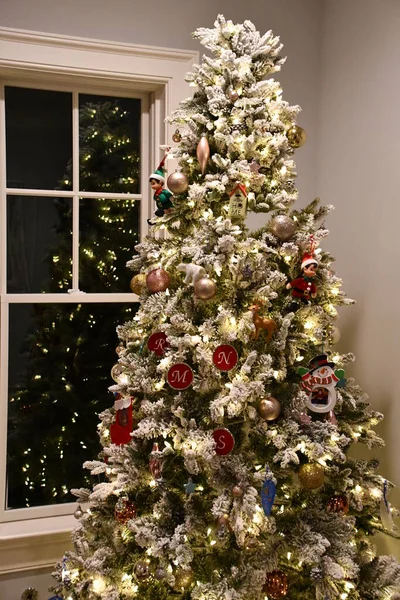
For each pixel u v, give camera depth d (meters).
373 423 2.00
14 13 2.23
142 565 1.71
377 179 2.20
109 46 2.32
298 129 1.93
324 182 2.60
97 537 1.94
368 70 2.26
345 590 1.72
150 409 1.78
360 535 1.97
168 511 1.76
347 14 2.40
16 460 2.44
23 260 2.43
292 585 1.80
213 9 2.47
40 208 2.44
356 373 2.36
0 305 2.36
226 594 1.58
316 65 2.64
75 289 2.47
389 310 2.14
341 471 1.87
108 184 2.52
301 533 1.72
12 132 2.39
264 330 1.80
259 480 1.69
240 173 1.77
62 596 1.93
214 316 1.84
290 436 1.75
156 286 1.87
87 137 2.48
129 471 1.82
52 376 2.48
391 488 2.05
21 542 2.32
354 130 2.36
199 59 2.46
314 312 1.86
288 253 1.80
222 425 1.80
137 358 1.94
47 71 2.28
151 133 2.50
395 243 2.10
